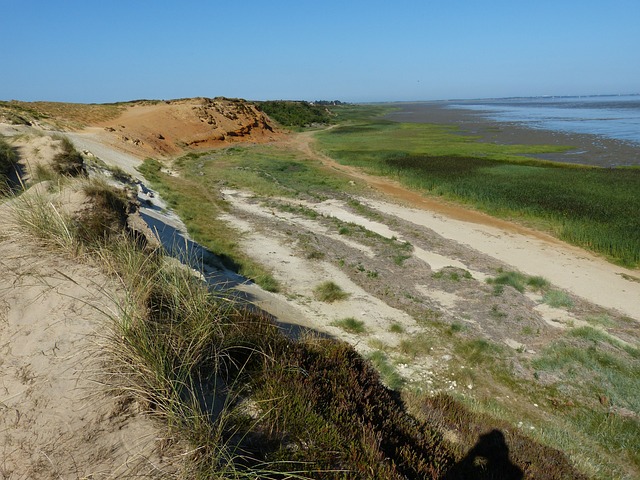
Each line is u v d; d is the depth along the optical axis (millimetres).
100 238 6844
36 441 3553
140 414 3904
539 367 10641
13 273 5578
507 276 16281
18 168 16531
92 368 4219
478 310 13516
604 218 23156
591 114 123500
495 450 6840
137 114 53219
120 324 4516
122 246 6270
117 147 37219
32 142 18938
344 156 46656
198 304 5562
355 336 11391
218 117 59438
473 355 10977
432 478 5258
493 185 30734
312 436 4531
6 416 3738
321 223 22578
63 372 4176
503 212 25641
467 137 67312
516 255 19266
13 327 4734
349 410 5473
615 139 60906
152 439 3672
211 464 3568
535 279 16141
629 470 7723
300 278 15156
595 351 11336
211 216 22484
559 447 7809
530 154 48438
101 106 57781
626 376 10422
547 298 14656
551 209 24984
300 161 43812
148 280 5371
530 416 9039
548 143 58031
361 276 15797
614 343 11883
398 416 6348
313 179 34531
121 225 8008
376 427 5488
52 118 39125
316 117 97250
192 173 34875
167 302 5500
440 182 32031
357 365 7164
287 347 6152
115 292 5316
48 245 6332
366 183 33625
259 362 5410
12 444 3521
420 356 10867
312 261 16906
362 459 4500
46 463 3393
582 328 12523
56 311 4957
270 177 34312
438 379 9945
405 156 46156
